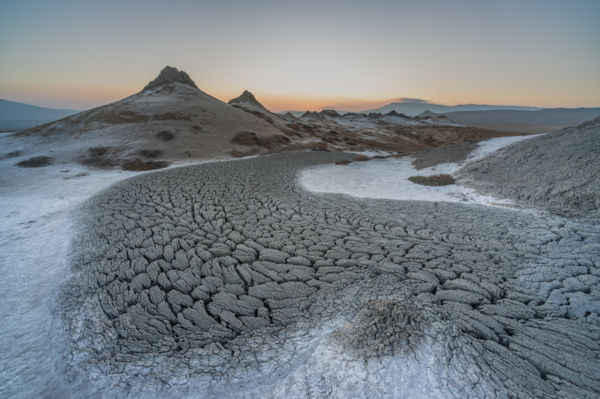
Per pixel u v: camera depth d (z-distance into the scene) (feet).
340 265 27.04
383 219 38.34
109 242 33.27
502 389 13.03
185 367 16.39
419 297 20.79
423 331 16.06
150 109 136.98
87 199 50.19
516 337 16.55
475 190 50.26
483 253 27.55
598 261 24.38
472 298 20.56
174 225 37.78
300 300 22.24
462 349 15.20
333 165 88.99
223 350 17.58
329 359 15.47
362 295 21.61
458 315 18.61
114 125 120.67
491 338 16.61
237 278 25.79
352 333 16.47
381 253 28.76
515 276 23.32
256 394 14.37
